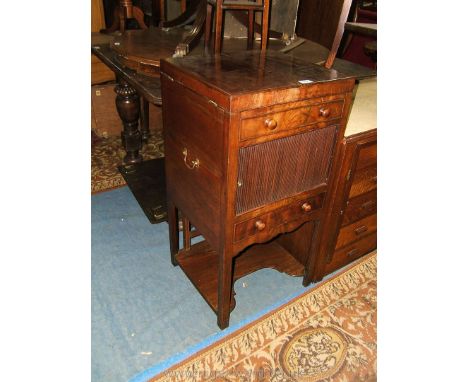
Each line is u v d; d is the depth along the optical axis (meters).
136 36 1.90
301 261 1.60
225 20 1.80
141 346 1.29
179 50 1.32
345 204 1.35
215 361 1.26
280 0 1.84
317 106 1.03
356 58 2.84
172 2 2.66
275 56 1.24
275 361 1.27
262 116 0.94
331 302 1.51
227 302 1.29
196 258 1.60
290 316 1.44
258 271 1.66
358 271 1.68
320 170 1.20
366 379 1.23
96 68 2.89
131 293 1.51
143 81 1.48
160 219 1.78
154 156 2.52
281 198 1.15
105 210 2.02
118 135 2.81
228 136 0.91
